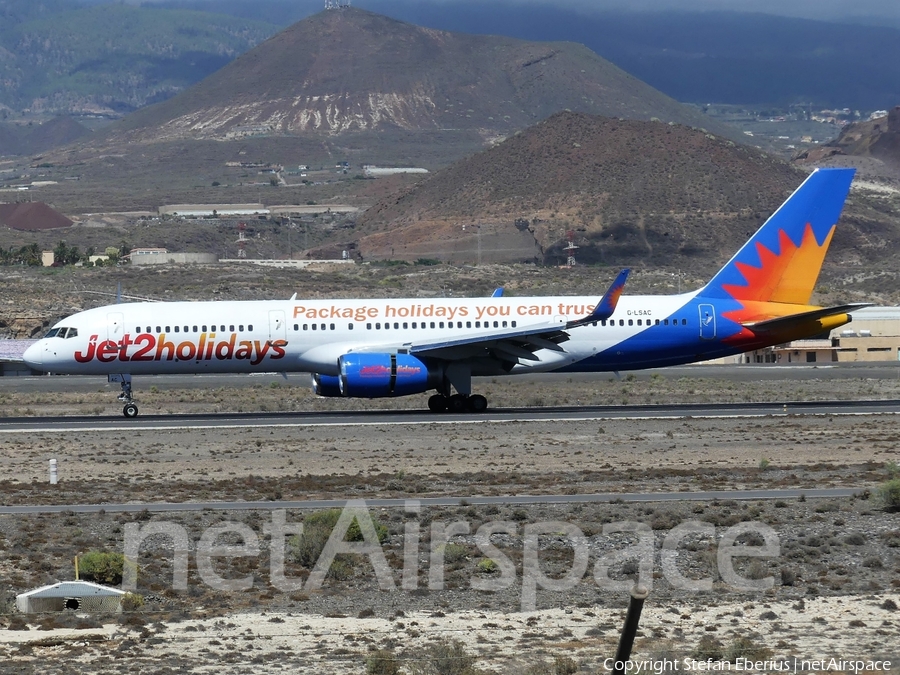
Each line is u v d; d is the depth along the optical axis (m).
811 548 104.81
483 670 73.75
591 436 175.75
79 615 86.94
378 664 72.81
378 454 159.12
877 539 108.06
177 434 183.62
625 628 56.09
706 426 186.88
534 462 151.75
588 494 128.25
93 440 178.00
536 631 82.69
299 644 79.94
